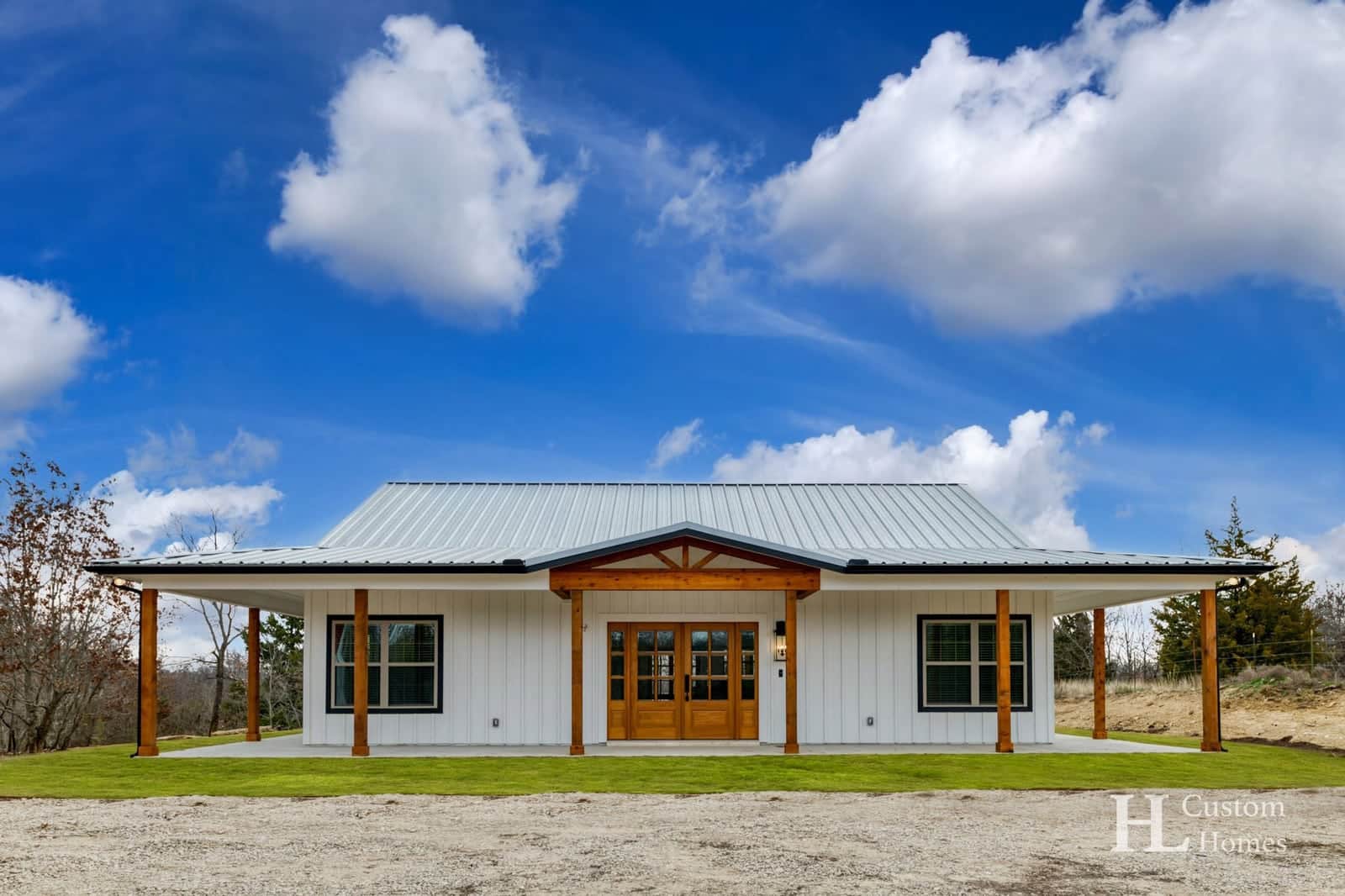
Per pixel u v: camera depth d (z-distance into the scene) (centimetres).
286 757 1490
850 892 751
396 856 868
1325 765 1487
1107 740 1816
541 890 755
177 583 1534
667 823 1015
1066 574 1567
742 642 1720
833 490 2211
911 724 1700
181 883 777
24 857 866
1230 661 3309
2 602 2559
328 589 1552
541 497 2134
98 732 3138
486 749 1617
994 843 925
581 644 1545
